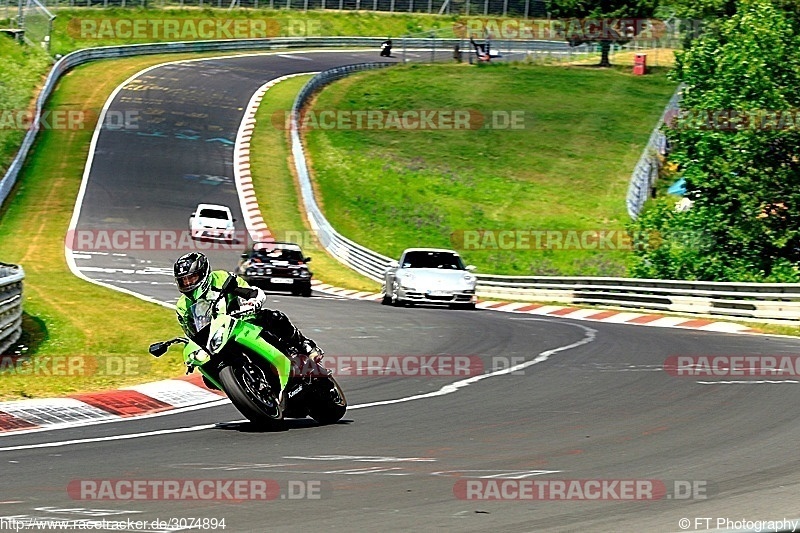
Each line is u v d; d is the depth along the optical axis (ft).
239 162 408.87
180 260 78.07
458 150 427.33
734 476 61.62
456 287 208.03
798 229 230.68
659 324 183.93
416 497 56.39
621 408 89.04
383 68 568.41
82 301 162.30
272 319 81.51
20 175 362.53
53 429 82.02
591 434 76.89
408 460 67.41
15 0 540.11
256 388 79.66
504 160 417.90
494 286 255.91
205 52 601.21
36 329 133.49
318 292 260.62
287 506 54.39
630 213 335.88
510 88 514.68
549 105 488.85
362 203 372.99
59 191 350.23
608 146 437.99
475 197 379.55
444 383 107.24
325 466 65.51
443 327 165.37
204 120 456.86
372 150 425.69
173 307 162.61
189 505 54.75
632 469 63.98
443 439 75.56
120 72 513.04
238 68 561.02
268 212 359.25
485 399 95.91
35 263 255.29
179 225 331.36
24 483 61.00
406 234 345.10
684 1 479.41
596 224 355.36
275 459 68.13
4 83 430.61
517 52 625.00
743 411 86.02
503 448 71.67
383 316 183.01
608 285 219.41
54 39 550.36
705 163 235.20
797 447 70.38
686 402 91.45
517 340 147.13
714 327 175.63
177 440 76.28
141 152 404.98
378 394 100.53
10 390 98.37
